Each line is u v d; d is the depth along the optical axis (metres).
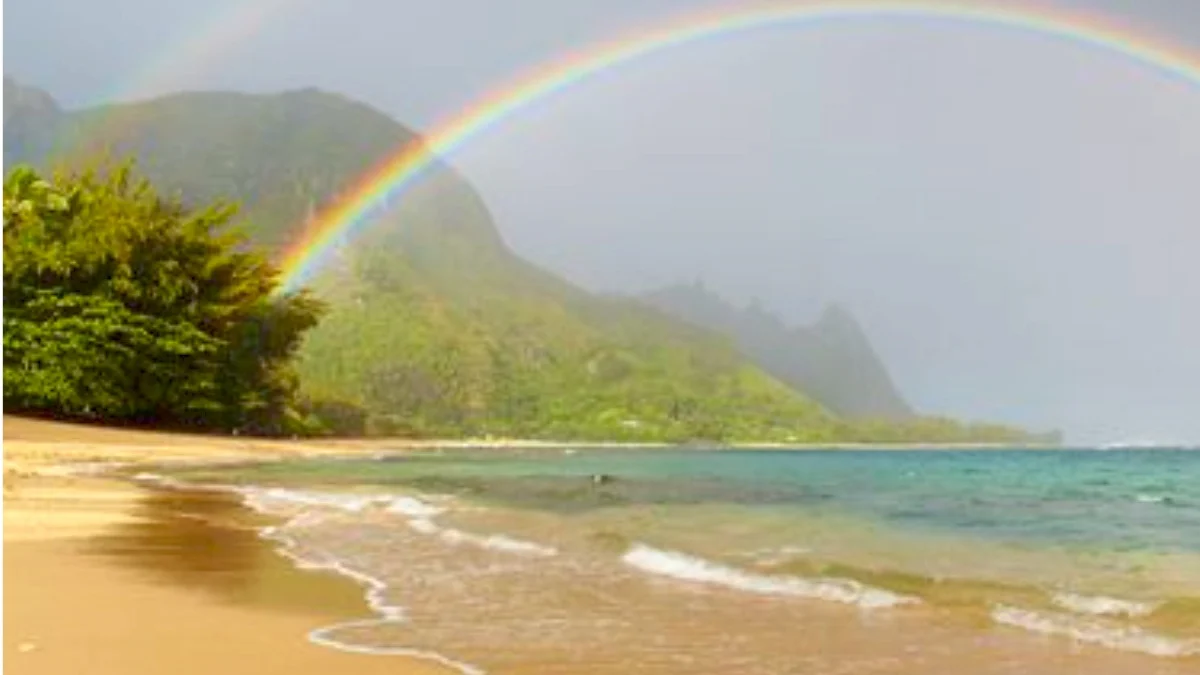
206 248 75.69
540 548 15.35
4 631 8.81
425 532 17.58
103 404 67.00
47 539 15.51
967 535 18.78
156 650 8.20
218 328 76.06
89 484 27.31
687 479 42.62
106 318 67.44
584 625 9.68
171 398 71.31
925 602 10.90
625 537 16.88
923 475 55.03
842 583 12.05
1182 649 8.67
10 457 36.81
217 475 36.25
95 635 8.71
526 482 35.72
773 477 47.12
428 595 11.31
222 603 10.45
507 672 7.86
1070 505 29.19
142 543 15.35
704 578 12.56
